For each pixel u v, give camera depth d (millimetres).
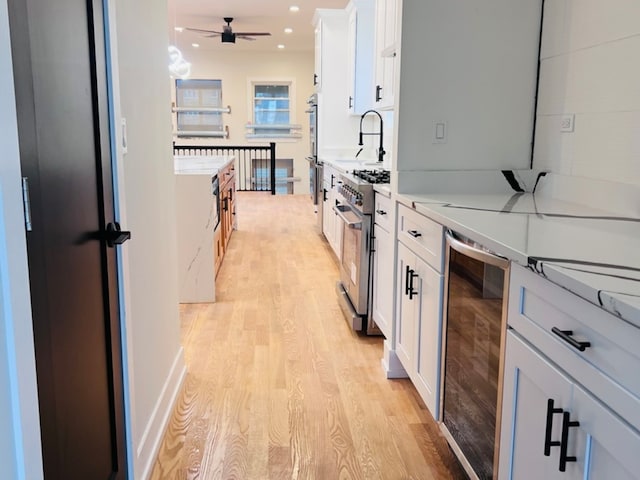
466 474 1926
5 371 813
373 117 6242
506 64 2520
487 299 1579
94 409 1466
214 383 2672
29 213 1050
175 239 2646
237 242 6012
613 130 1989
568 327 1138
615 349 975
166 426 2246
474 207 2086
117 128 1662
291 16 7824
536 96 2547
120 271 1680
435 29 2463
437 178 2562
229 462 2021
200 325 3471
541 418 1262
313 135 7227
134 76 1962
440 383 1994
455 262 1830
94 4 1482
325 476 1939
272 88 11094
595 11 2086
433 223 2033
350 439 2180
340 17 6215
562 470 1148
